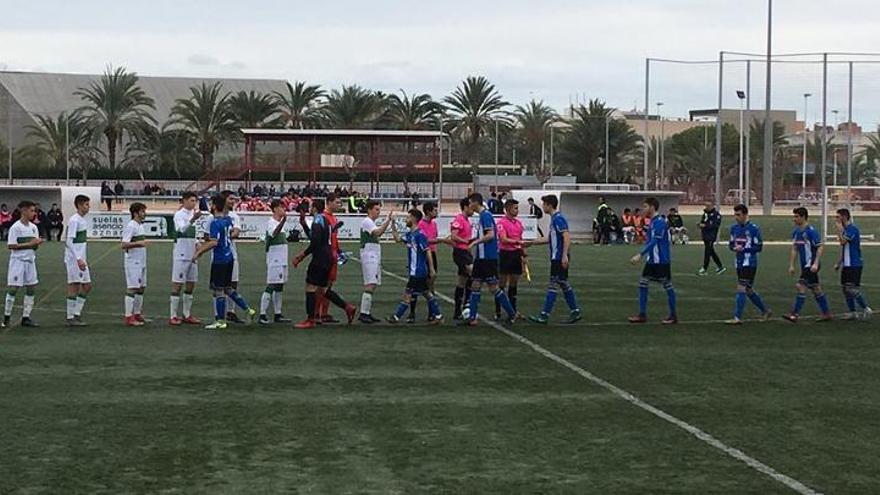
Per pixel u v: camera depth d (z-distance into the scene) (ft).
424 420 33.53
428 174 233.35
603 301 70.23
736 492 25.70
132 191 242.58
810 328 57.16
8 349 47.83
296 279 84.28
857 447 30.30
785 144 339.77
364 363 44.55
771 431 32.27
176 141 277.03
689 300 71.41
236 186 246.47
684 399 37.22
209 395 37.40
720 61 181.27
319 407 35.45
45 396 37.06
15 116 313.94
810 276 60.08
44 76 329.72
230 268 55.57
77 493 25.29
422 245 57.06
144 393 37.68
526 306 66.90
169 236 142.51
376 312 63.05
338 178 264.93
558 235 58.13
